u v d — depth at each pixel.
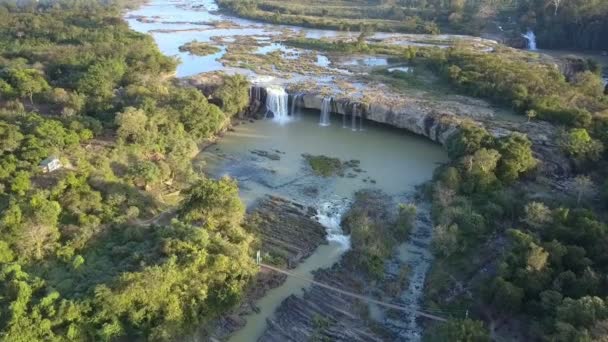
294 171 87.19
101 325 48.03
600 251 53.69
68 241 57.44
